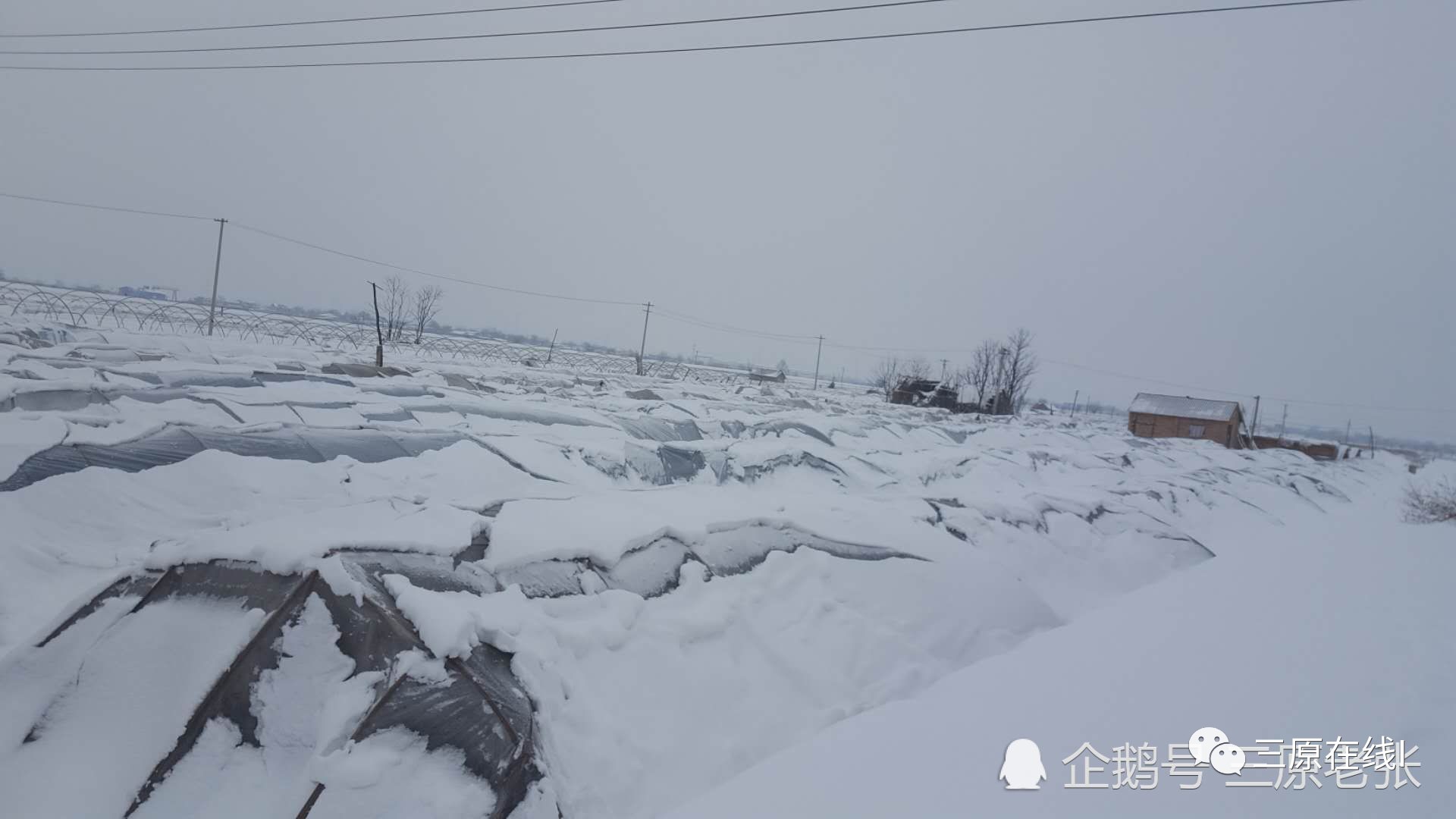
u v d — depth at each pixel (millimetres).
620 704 5676
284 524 6004
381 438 11977
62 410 11453
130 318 40875
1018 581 9977
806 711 6629
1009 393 73812
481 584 5879
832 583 8367
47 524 7680
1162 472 25906
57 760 4422
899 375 77312
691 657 6523
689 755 5656
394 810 4227
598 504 8281
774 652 7039
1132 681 6137
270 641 4863
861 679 7223
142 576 5328
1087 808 4027
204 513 8844
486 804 4410
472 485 11430
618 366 69688
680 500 9258
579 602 6277
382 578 5309
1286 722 5059
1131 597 10922
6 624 5883
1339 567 11352
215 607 5105
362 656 4848
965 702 6211
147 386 14359
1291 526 21062
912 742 5387
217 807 4320
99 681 4809
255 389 15719
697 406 23609
